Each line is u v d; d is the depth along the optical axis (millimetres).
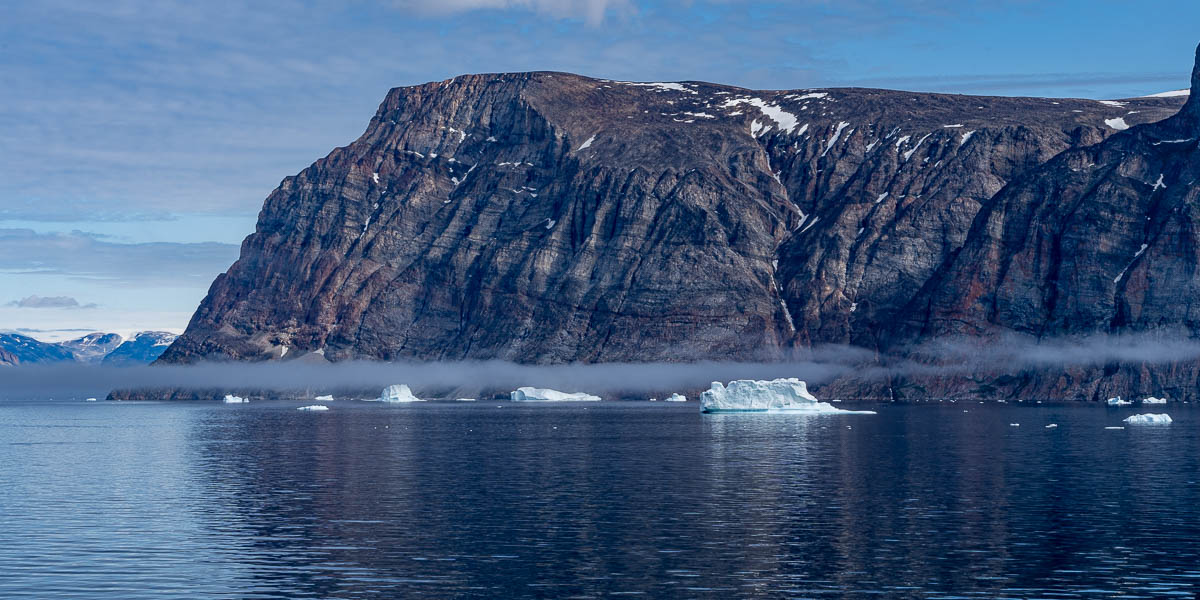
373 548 80062
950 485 109750
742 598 66625
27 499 105000
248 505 99750
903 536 83062
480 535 84438
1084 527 86062
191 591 68688
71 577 72125
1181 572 71750
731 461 134375
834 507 96250
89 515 94812
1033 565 73750
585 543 81312
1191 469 121188
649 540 82250
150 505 100375
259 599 66938
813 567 73500
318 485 113688
